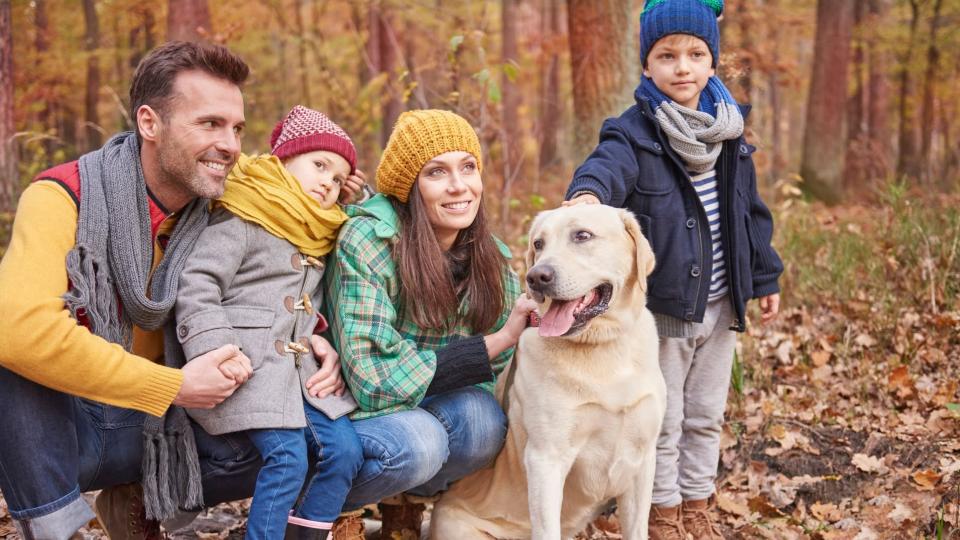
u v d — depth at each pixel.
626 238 2.75
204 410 2.54
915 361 4.67
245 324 2.54
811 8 19.06
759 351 4.97
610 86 7.17
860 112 19.67
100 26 18.08
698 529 3.26
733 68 6.95
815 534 3.21
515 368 3.01
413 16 12.93
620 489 2.87
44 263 2.31
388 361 2.72
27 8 14.86
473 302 2.93
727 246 3.08
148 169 2.53
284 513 2.48
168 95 2.42
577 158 7.42
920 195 8.72
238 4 14.94
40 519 2.38
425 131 2.80
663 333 3.06
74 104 18.30
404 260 2.78
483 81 5.89
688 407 3.28
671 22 3.01
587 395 2.72
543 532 2.72
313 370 2.69
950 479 3.30
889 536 3.12
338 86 12.43
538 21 23.17
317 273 2.75
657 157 3.02
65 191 2.42
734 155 3.05
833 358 4.99
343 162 2.94
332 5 17.25
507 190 7.32
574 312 2.66
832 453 3.82
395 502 3.14
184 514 2.81
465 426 2.88
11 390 2.35
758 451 3.94
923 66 17.23
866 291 5.67
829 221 7.46
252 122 16.33
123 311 2.51
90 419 2.60
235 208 2.60
